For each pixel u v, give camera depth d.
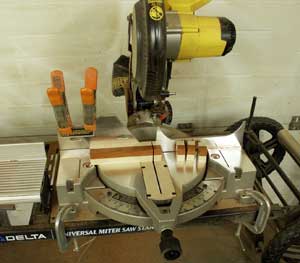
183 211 0.82
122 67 1.05
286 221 1.07
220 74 1.53
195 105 1.60
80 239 1.73
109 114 1.55
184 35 0.84
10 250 1.70
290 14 1.41
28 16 1.29
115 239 1.76
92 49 1.39
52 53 1.38
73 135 0.94
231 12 1.38
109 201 0.86
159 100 0.95
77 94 1.49
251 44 1.47
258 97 1.62
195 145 0.96
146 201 0.80
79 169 0.93
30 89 1.46
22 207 0.91
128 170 0.91
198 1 0.89
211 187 0.91
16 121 1.54
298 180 1.91
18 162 0.98
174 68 1.48
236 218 0.95
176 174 0.90
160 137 0.98
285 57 1.52
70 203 0.90
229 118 1.66
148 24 0.74
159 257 1.69
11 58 1.37
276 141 1.45
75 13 1.31
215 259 1.68
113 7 1.32
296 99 1.65
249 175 0.94
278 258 1.08
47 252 1.69
